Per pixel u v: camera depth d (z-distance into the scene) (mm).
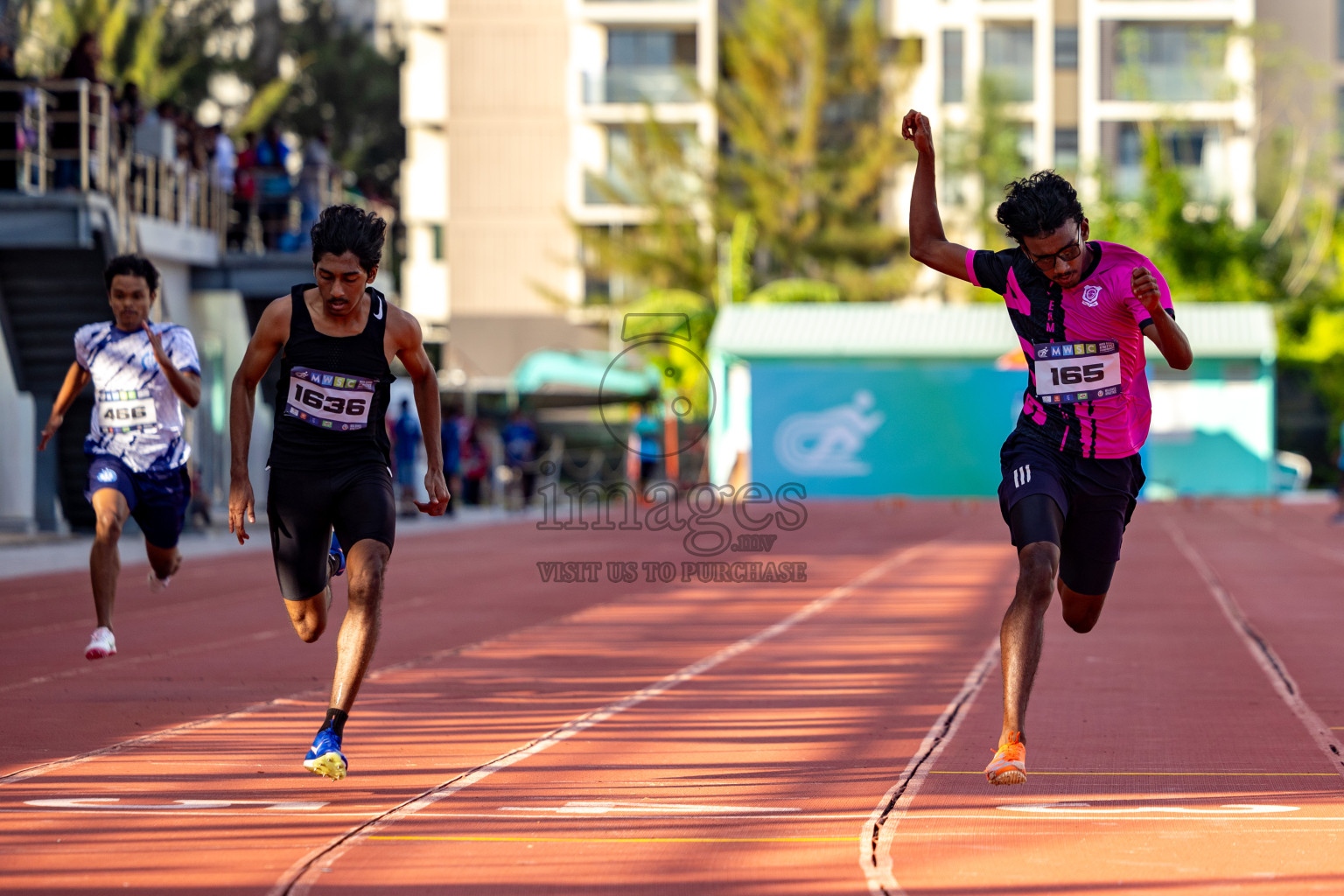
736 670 25547
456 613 35250
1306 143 157625
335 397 16750
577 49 164250
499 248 167125
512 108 166250
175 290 68188
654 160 159875
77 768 17000
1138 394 16281
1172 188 145125
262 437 78312
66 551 52656
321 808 14984
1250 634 30484
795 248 160750
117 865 12656
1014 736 14641
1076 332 16016
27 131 55094
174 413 24719
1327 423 135750
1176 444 109062
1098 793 15695
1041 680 24250
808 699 22344
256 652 27828
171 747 18344
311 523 16906
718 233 160125
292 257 70812
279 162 76188
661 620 33750
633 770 16984
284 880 12227
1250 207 159750
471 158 166625
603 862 12820
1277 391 136625
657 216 159625
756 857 13000
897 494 107250
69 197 53969
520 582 43781
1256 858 12898
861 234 160750
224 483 76125
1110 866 12617
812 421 107750
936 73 165375
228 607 35875
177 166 66375
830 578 44875
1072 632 30984
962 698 22375
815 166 162500
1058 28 163125
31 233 54188
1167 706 21562
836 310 116812
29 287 57250
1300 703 21891
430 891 11945
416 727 19891
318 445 16828
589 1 161750
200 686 23641
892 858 12922
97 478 24156
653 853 13125
